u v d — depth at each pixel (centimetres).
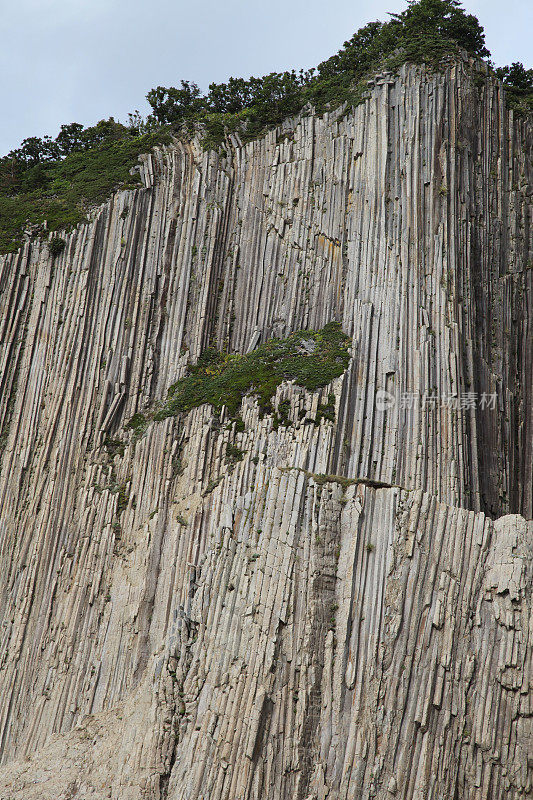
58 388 6475
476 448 5612
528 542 4750
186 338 6450
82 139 8894
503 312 6191
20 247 7094
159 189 6962
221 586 4816
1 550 6231
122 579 5622
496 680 4541
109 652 5450
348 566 4675
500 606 4644
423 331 5725
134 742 4672
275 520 4797
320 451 5441
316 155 6712
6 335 6856
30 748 5441
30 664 5744
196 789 4359
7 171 8481
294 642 4522
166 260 6681
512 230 6450
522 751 4438
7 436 6638
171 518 5638
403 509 4759
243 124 7331
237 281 6650
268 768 4316
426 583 4653
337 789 4309
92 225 6888
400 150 6241
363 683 4475
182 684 4738
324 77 7375
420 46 6519
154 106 8319
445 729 4447
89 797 4591
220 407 5844
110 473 6106
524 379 6072
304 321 6303
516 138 6712
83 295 6656
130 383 6394
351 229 6294
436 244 5947
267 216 6731
